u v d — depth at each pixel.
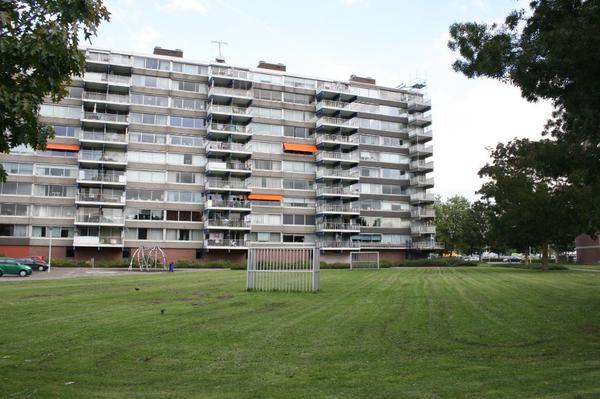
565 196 43.94
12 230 60.06
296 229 72.94
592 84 11.35
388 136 83.12
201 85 70.12
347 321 13.98
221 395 6.96
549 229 46.91
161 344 10.66
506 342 10.91
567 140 16.27
